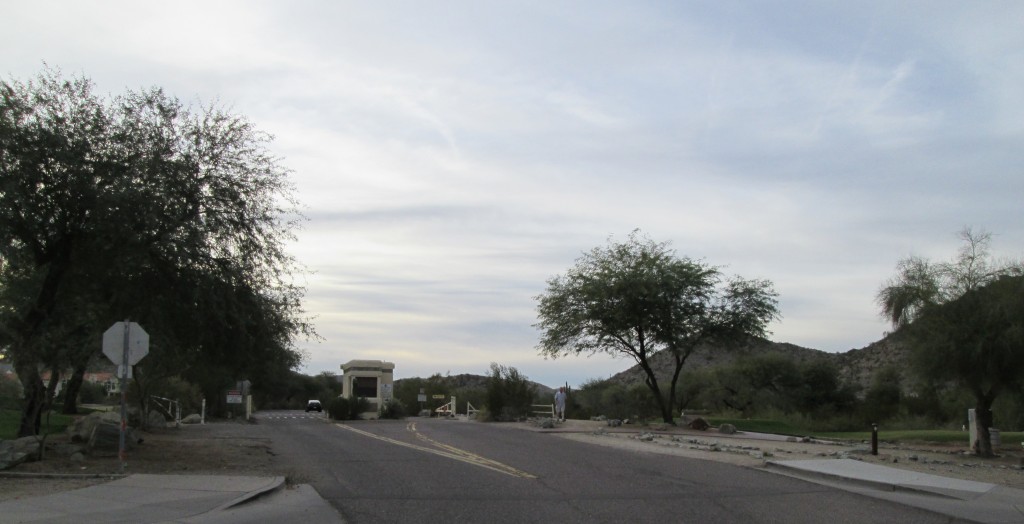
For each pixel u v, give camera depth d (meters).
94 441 20.11
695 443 25.64
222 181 19.80
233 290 19.94
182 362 28.19
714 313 38.03
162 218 18.42
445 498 13.92
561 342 39.22
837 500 14.13
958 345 26.50
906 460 21.72
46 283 18.73
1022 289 25.84
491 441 26.27
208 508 12.61
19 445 17.47
